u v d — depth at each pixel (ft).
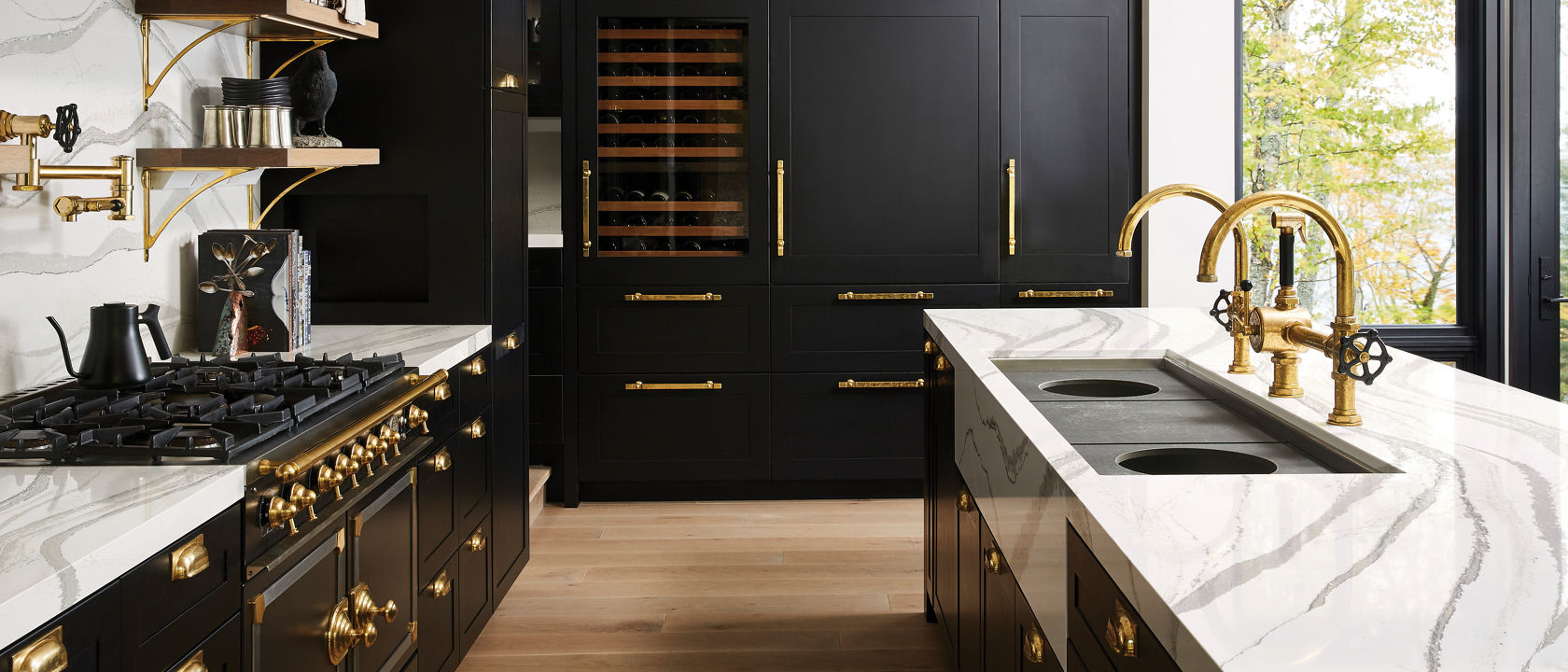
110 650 3.87
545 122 14.38
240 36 9.46
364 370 6.99
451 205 9.88
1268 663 2.62
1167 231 13.73
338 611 6.13
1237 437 5.68
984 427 6.86
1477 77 13.41
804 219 13.76
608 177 13.80
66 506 4.26
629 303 13.87
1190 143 13.67
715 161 13.74
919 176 13.71
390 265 10.07
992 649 6.71
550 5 13.58
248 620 5.02
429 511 8.02
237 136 8.13
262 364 7.32
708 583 11.26
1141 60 13.73
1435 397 5.98
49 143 6.82
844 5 13.52
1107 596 3.88
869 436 14.12
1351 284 5.28
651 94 13.69
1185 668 2.86
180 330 8.61
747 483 14.30
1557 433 5.07
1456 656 2.64
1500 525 3.66
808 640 9.82
